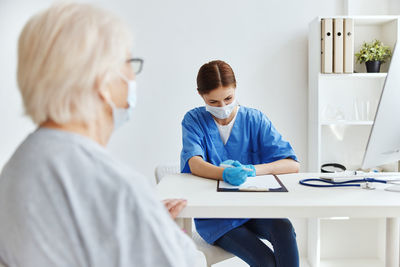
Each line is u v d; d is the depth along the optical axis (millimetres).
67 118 562
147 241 530
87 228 516
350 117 2414
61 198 523
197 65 2447
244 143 1642
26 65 563
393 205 993
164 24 2432
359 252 2451
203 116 1661
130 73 665
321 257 2463
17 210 529
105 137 668
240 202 1048
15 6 2471
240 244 1390
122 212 524
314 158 2311
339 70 2143
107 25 586
